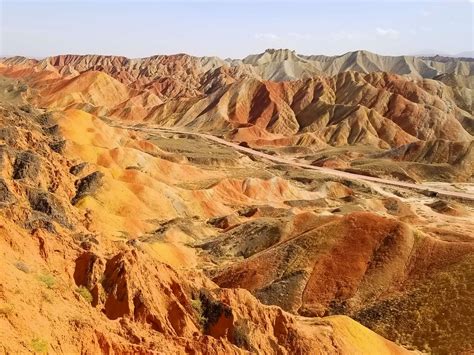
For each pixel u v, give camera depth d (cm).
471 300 5000
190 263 6469
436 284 5334
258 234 7062
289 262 6009
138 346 2866
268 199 10656
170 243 6706
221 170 13025
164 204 8238
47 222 4247
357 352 4038
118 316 3366
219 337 3509
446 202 11275
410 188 13362
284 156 17312
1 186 5162
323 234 6209
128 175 8688
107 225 6675
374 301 5434
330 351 3869
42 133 9844
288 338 3794
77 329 2753
